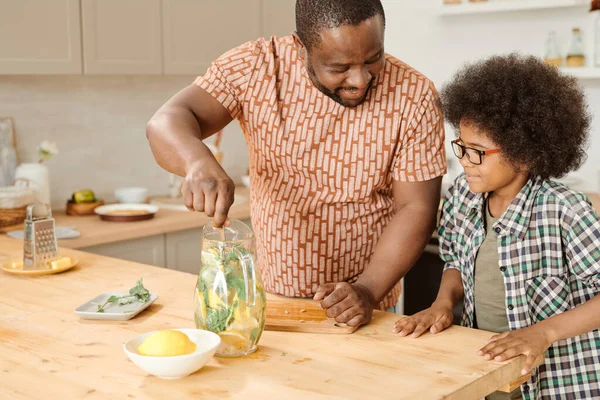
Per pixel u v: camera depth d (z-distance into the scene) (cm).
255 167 171
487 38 361
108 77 339
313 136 159
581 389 158
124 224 293
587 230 149
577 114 157
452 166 372
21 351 129
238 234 128
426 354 127
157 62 315
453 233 175
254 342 126
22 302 160
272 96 158
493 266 163
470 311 168
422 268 300
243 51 161
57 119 324
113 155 346
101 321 146
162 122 145
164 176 368
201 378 115
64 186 329
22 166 295
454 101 160
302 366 121
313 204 165
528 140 150
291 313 148
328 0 132
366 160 160
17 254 217
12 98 308
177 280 178
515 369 125
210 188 126
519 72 154
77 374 118
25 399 108
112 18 297
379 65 138
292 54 159
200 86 159
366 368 120
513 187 160
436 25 379
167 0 315
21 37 272
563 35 334
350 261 171
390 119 158
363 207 167
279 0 361
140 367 114
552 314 156
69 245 260
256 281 125
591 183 334
